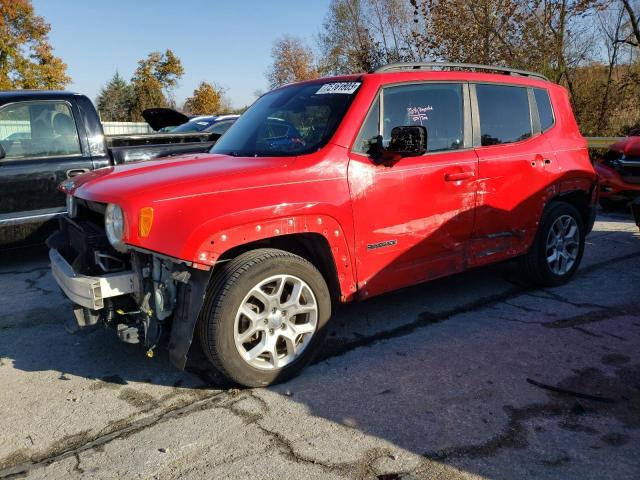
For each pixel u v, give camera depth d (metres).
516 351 3.97
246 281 3.29
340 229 3.71
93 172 4.20
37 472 2.73
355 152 3.84
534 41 16.08
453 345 4.11
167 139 7.70
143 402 3.39
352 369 3.75
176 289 3.24
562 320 4.55
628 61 17.38
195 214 3.14
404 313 4.78
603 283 5.52
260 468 2.71
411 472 2.64
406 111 4.18
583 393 3.35
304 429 3.04
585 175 5.43
